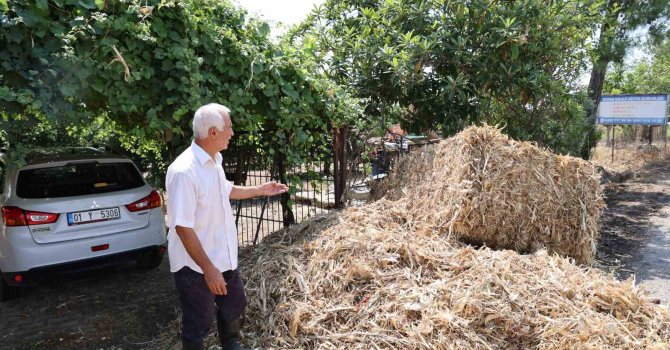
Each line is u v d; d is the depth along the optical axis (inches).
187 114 146.6
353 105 194.7
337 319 110.7
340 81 250.4
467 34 239.1
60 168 164.6
